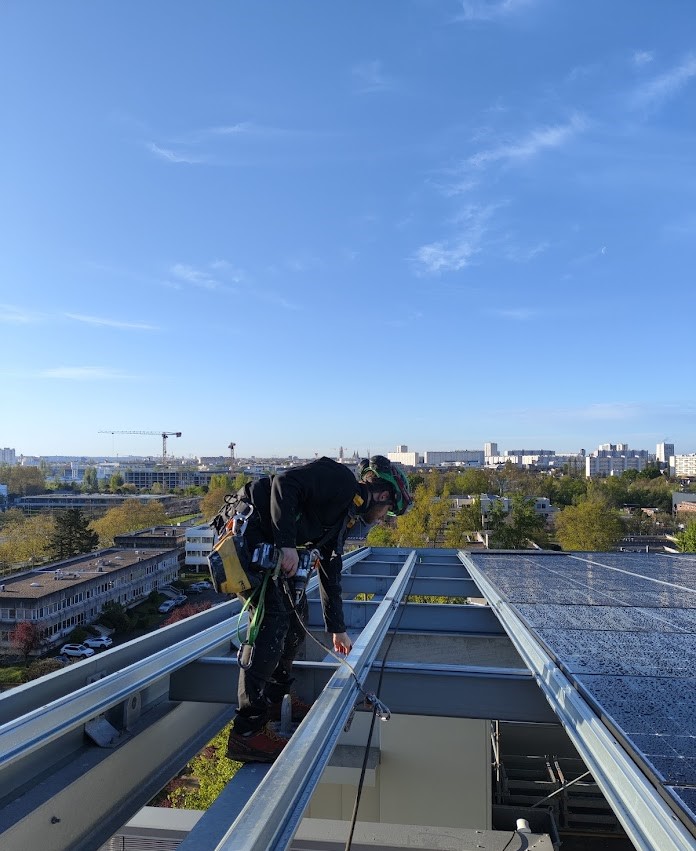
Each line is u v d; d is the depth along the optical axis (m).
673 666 2.49
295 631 2.42
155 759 2.58
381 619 3.39
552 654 2.71
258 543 2.15
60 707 2.01
